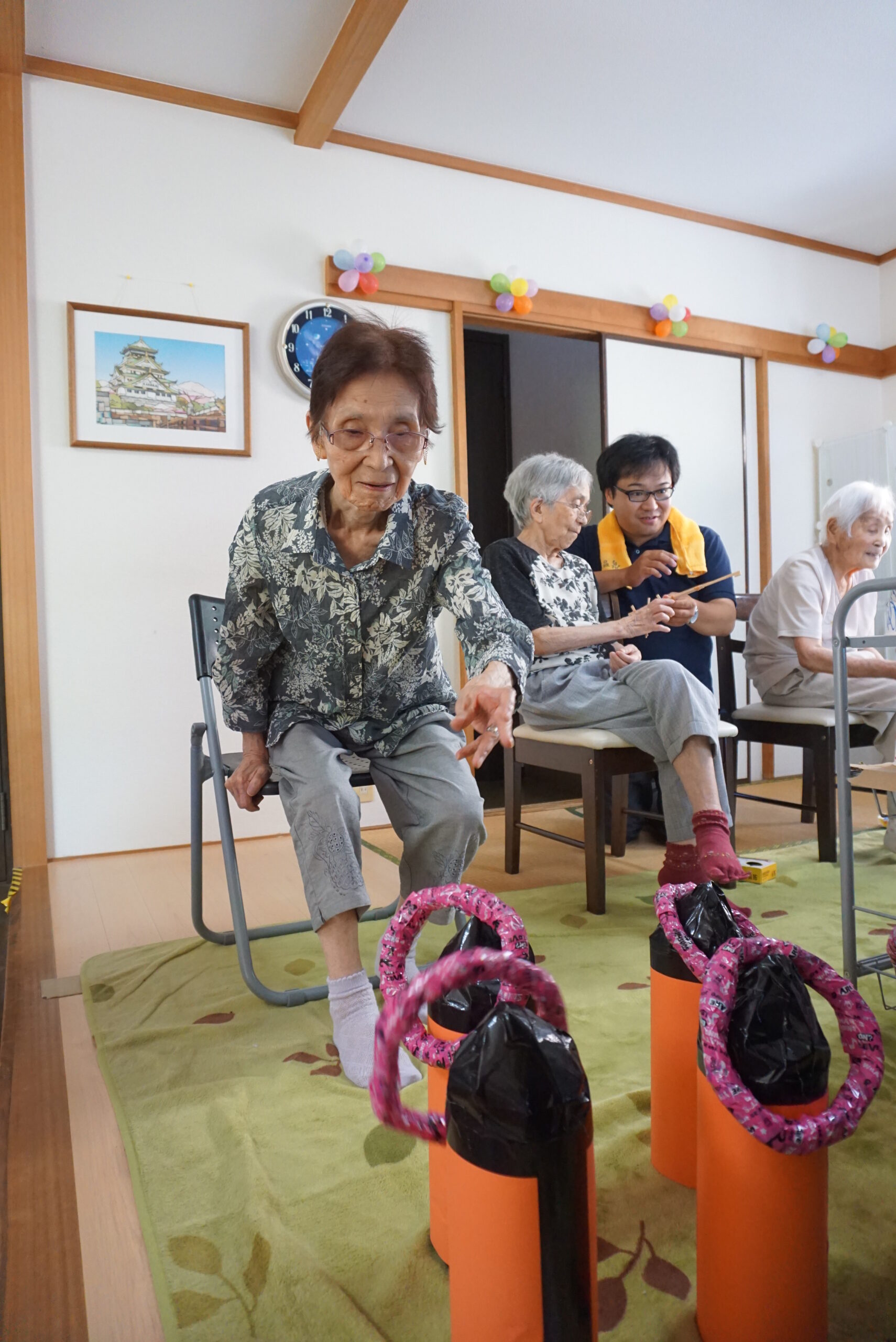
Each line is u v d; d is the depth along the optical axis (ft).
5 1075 4.21
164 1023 4.73
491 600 4.16
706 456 13.20
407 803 4.63
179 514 9.75
